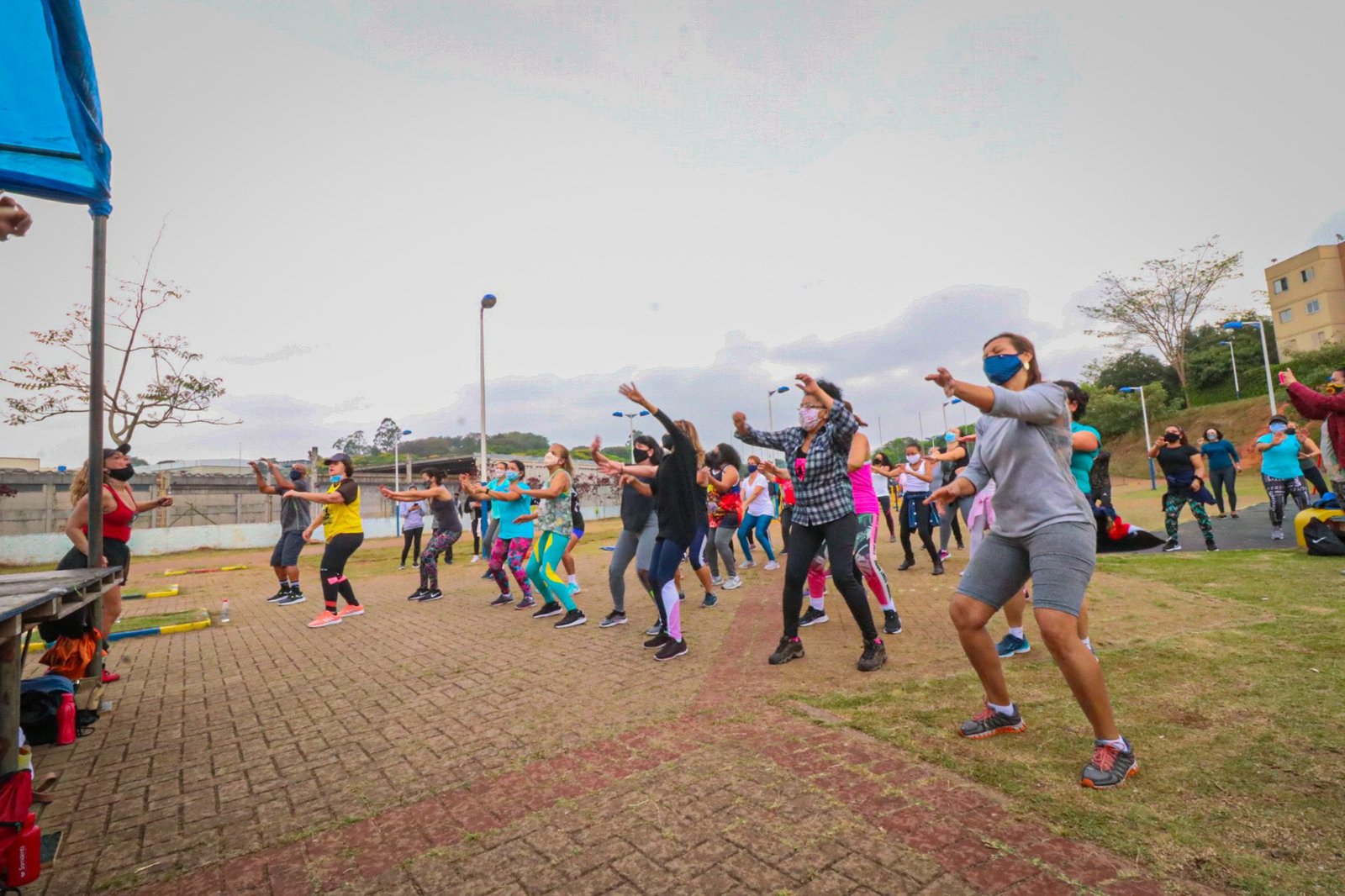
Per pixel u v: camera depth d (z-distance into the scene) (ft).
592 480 144.05
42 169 14.10
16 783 7.34
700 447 22.22
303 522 32.81
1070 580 8.68
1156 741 9.55
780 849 7.38
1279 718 10.04
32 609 9.87
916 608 20.85
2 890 7.07
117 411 60.44
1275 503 30.27
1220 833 7.19
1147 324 162.61
